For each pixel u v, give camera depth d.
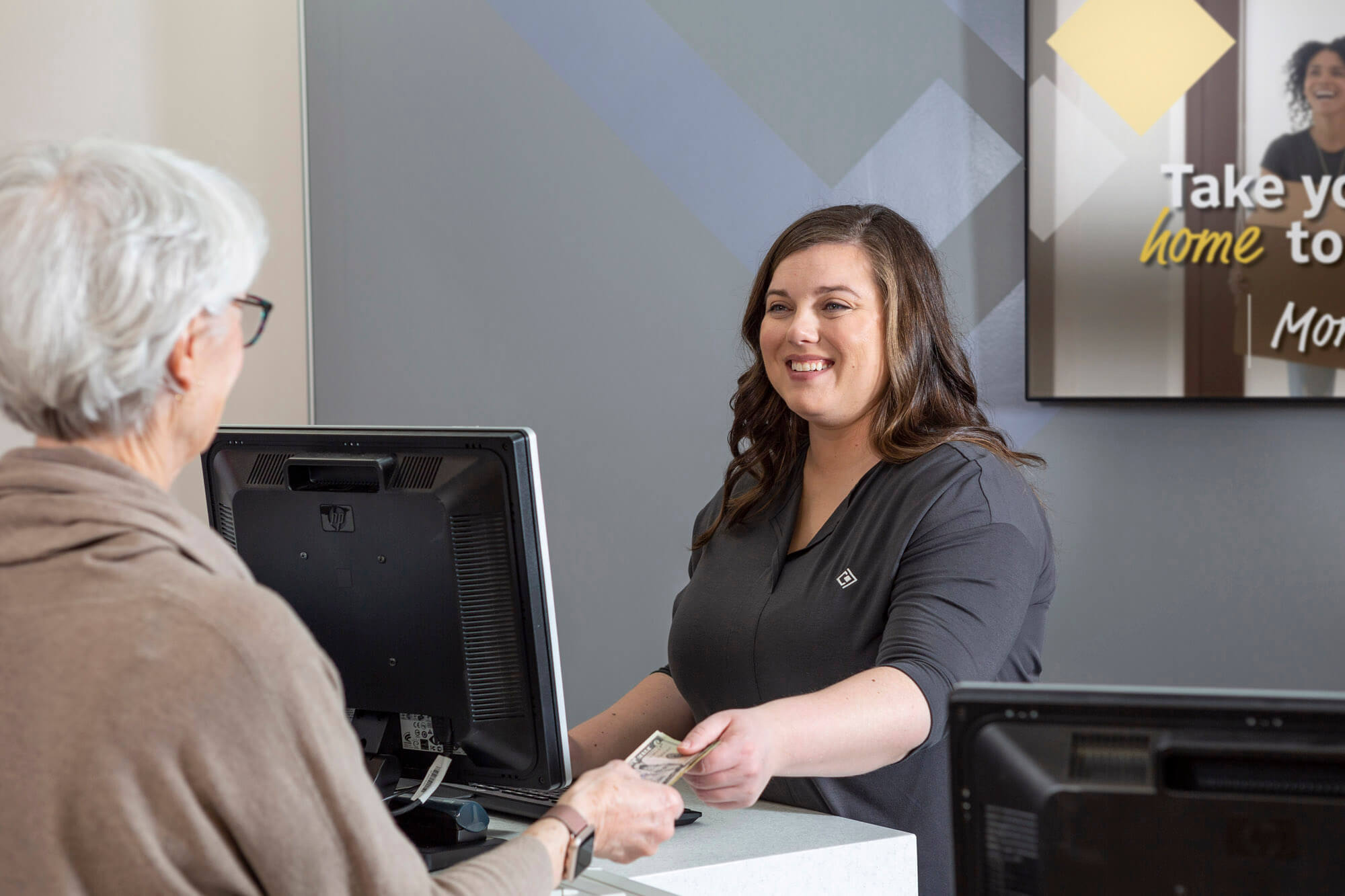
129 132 3.26
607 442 3.23
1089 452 2.74
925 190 2.85
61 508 0.86
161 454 0.94
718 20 3.07
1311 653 2.61
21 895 0.79
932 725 1.40
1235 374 2.60
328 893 0.86
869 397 1.71
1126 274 2.66
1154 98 2.63
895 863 1.47
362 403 3.53
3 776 0.80
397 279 3.46
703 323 3.11
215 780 0.80
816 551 1.71
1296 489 2.61
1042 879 0.78
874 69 2.90
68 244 0.85
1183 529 2.68
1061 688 0.79
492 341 3.36
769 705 1.35
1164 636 2.69
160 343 0.88
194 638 0.82
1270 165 2.56
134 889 0.79
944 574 1.53
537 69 3.27
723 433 3.10
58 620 0.83
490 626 1.40
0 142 3.10
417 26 3.41
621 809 1.18
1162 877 0.76
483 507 1.39
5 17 3.10
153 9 3.29
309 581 1.50
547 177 3.28
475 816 1.42
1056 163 2.70
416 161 3.43
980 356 2.80
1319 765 0.73
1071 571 2.75
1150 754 0.76
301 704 0.84
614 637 3.23
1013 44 2.77
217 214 0.91
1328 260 2.53
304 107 3.57
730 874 1.35
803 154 2.98
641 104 3.16
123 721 0.79
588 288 3.24
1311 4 2.53
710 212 3.09
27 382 0.86
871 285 1.72
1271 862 0.74
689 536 3.14
